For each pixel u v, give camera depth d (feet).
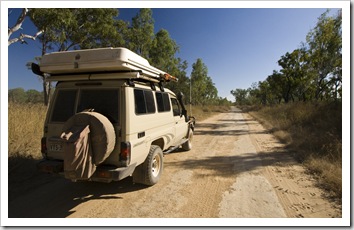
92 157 11.01
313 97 73.61
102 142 10.94
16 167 16.48
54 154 12.40
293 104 64.49
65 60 12.19
